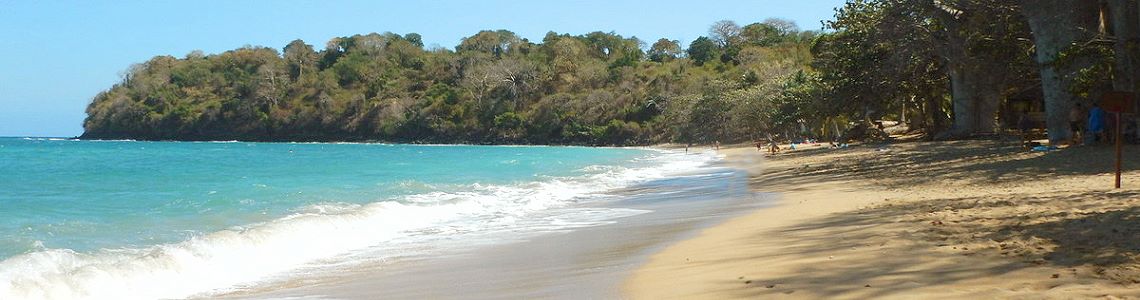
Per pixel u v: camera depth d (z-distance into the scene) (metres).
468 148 102.88
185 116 153.12
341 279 8.66
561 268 8.58
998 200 12.10
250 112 152.25
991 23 34.91
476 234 12.30
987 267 6.56
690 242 10.00
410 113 144.00
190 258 9.62
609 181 26.06
